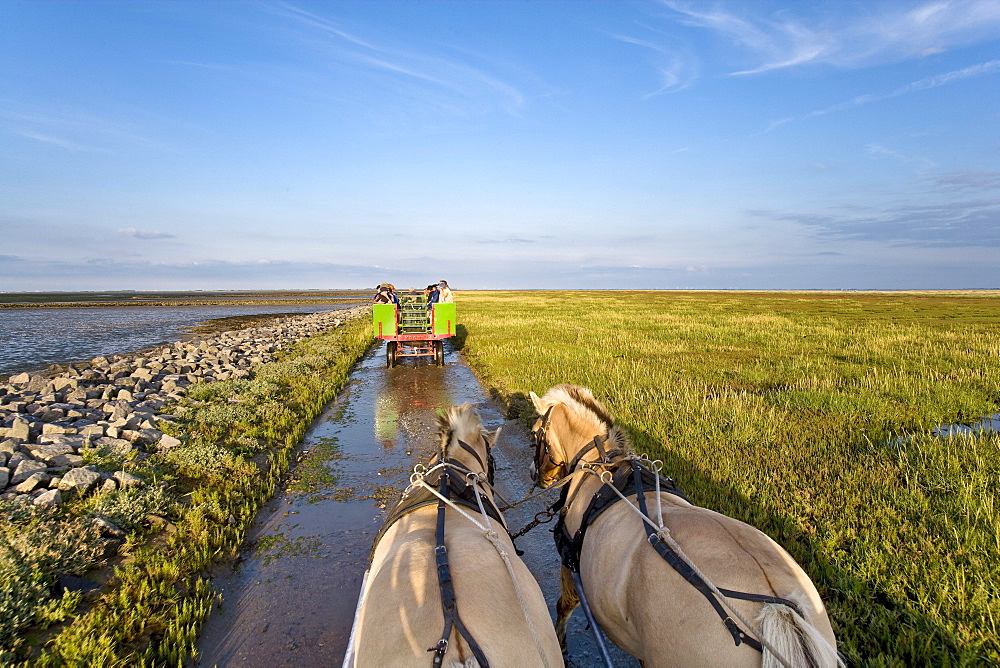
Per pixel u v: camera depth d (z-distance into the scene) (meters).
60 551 5.56
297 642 4.75
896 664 3.96
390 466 9.22
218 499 7.38
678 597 2.65
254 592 5.54
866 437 9.16
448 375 18.25
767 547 2.83
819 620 2.50
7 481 7.32
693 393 12.78
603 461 4.02
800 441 9.05
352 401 14.35
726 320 35.16
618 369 16.31
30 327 45.31
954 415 11.13
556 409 4.63
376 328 19.83
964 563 5.10
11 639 4.45
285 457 9.46
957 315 39.41
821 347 21.56
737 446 8.88
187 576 5.68
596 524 3.62
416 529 3.24
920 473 7.39
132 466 8.11
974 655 3.96
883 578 4.92
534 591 2.87
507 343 23.88
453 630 2.36
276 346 25.31
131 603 5.13
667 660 2.64
